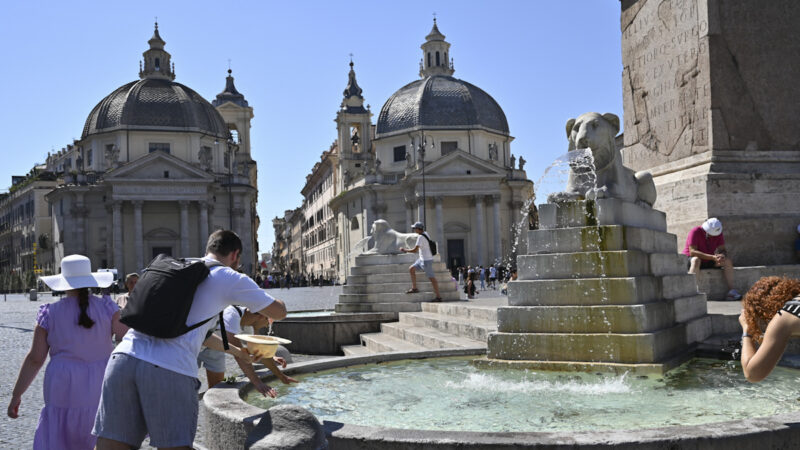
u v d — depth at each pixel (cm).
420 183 6600
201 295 337
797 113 930
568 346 585
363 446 324
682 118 964
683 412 414
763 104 920
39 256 8881
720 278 888
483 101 7294
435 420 420
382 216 6994
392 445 318
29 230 9375
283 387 546
